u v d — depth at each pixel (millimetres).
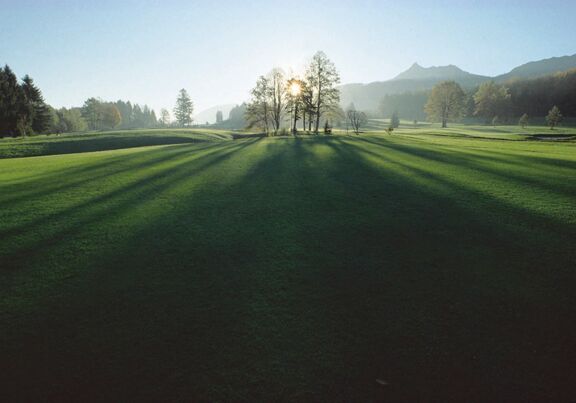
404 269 5922
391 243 7012
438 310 4742
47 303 5082
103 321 4629
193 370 3748
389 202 9906
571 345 4035
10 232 8008
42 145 42000
